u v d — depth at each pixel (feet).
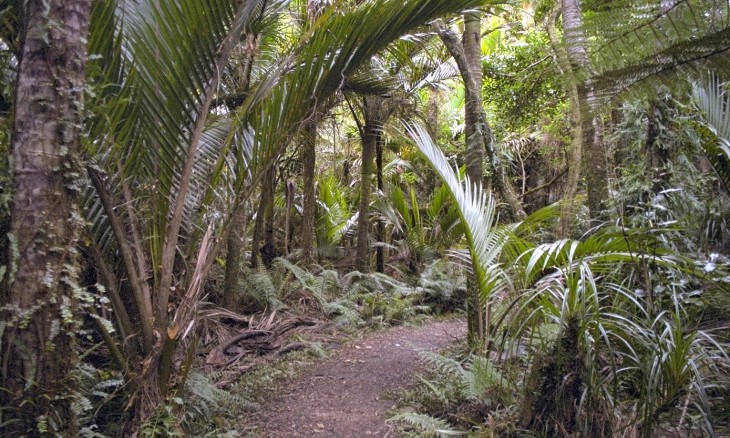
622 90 8.19
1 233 7.56
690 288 11.99
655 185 14.16
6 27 8.03
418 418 10.76
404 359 17.12
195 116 10.36
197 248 12.09
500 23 30.76
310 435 11.50
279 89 10.59
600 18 7.77
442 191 28.37
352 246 36.76
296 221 33.86
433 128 36.14
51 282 7.29
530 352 10.89
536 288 10.44
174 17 9.62
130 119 9.50
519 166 39.34
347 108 29.40
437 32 17.43
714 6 7.06
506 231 13.51
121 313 9.71
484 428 10.53
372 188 35.32
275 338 19.21
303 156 29.04
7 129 7.82
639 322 10.26
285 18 18.85
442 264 27.22
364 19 10.25
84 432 8.21
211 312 18.71
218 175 10.60
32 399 7.28
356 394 13.99
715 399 9.81
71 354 7.68
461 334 20.33
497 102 28.86
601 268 11.26
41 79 7.39
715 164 13.37
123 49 9.82
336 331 20.77
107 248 10.07
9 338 7.21
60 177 7.50
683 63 7.64
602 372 10.22
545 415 10.03
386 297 24.11
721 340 10.78
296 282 24.22
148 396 9.61
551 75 23.71
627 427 9.14
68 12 7.62
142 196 9.81
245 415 12.67
